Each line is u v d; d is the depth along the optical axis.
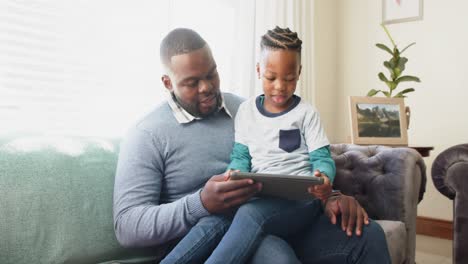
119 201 1.02
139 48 1.71
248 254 0.86
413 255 1.39
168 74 1.16
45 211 0.97
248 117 1.18
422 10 2.68
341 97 3.06
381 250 0.97
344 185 1.47
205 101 1.15
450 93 2.60
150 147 1.08
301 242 1.05
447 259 2.20
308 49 2.55
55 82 1.46
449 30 2.59
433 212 2.66
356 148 1.55
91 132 1.55
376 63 2.90
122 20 1.65
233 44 2.14
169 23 1.81
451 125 2.60
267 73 1.12
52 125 1.44
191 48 1.11
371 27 2.91
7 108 1.33
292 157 1.08
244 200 0.94
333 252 0.99
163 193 1.13
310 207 1.02
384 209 1.38
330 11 3.01
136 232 0.97
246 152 1.14
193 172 1.11
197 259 0.91
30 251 0.93
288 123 1.11
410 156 1.40
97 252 1.04
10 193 0.93
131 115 1.69
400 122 2.12
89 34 1.55
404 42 2.77
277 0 2.31
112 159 1.17
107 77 1.60
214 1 2.05
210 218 0.96
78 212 1.03
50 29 1.44
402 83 2.77
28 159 1.00
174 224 0.95
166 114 1.15
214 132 1.18
